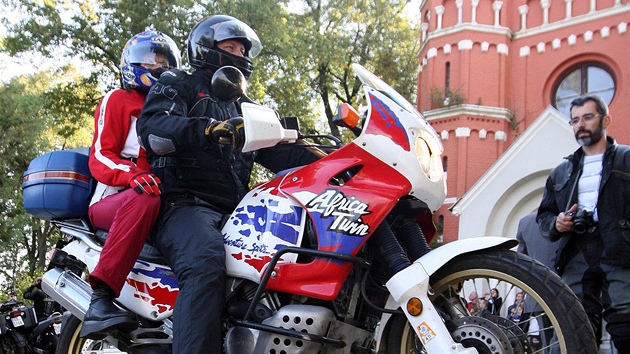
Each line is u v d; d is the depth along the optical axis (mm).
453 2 24156
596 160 4195
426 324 2723
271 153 3746
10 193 24094
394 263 2896
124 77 3994
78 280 3857
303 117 26938
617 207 3898
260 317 2998
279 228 3025
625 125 20969
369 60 30391
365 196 2896
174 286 3293
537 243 5164
